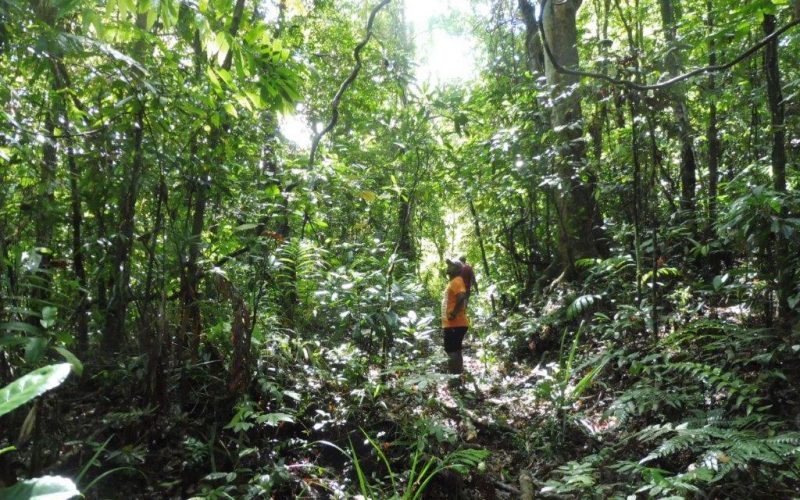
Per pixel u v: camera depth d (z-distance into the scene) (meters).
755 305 5.31
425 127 7.60
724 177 8.41
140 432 3.65
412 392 4.77
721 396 4.45
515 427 5.04
